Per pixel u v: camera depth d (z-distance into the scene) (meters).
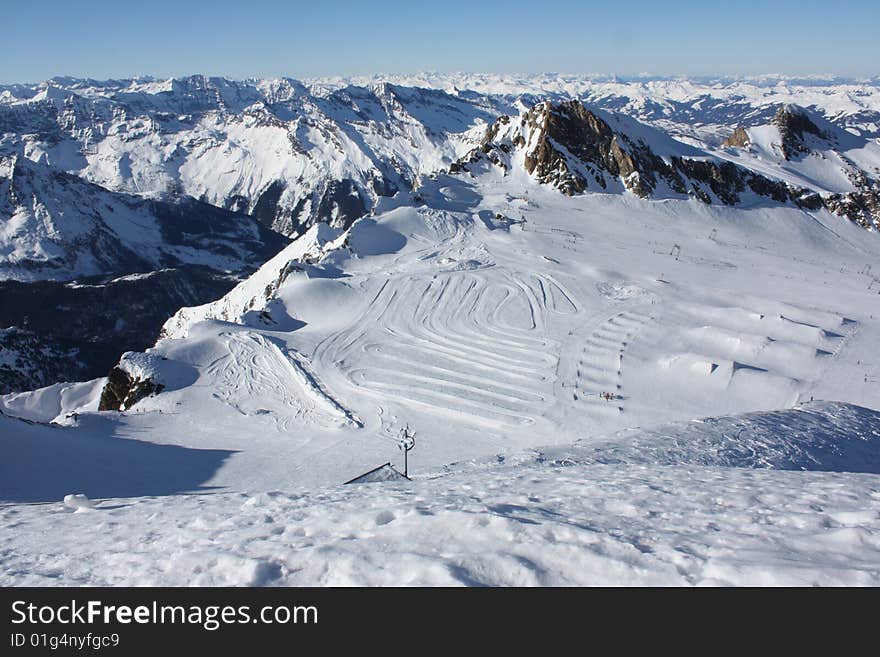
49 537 11.62
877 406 46.19
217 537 10.10
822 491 11.36
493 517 9.08
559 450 25.62
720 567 7.17
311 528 10.02
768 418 29.05
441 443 40.72
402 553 8.13
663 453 23.28
